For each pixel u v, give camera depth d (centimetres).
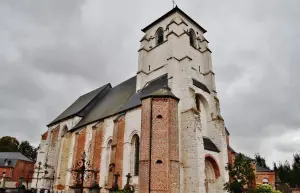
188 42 3578
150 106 2866
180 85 3228
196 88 3378
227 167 3009
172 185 2562
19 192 3234
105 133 3516
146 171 2602
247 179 2859
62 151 4122
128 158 2958
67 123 4700
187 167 2786
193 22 4066
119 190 2569
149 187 2523
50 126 5266
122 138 3088
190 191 2670
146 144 2722
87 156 3656
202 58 3897
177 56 3425
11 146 9381
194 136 2827
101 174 3284
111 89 5062
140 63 3894
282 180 9188
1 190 3203
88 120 4128
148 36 4134
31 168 7362
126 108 3272
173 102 2942
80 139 3928
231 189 2791
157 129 2762
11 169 6938
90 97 5109
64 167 4038
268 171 6128
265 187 3316
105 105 4316
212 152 3075
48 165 4509
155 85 3478
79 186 2916
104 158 3362
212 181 3038
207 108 3497
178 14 3841
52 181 4216
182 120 3011
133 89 3944
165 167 2580
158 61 3725
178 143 2822
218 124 3303
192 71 3581
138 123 3014
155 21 4078
